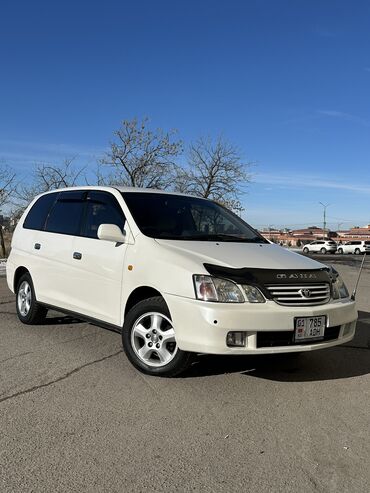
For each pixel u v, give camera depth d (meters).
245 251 5.00
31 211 7.31
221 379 4.85
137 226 5.26
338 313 4.73
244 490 2.96
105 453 3.35
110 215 5.70
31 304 6.80
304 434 3.73
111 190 5.92
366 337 6.94
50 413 3.96
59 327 6.89
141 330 4.86
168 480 3.04
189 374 4.95
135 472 3.12
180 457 3.33
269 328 4.32
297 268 4.75
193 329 4.37
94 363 5.25
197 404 4.22
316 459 3.35
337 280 5.09
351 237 95.31
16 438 3.53
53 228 6.55
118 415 3.96
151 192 6.02
